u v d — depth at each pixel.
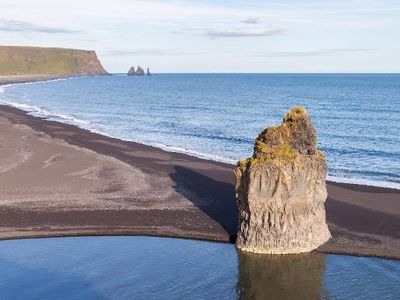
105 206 36.59
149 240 31.03
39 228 32.56
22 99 143.62
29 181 43.09
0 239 31.12
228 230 32.06
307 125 29.34
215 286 25.02
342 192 39.84
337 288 24.75
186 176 45.09
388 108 113.50
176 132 79.06
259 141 29.47
